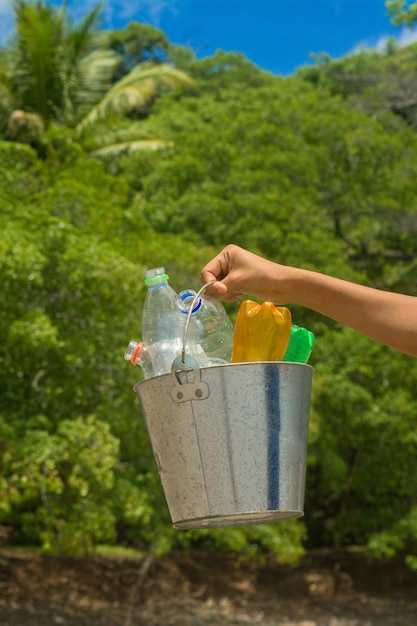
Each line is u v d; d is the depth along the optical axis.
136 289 11.59
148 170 20.02
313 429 14.66
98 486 11.95
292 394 1.53
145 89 22.39
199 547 18.42
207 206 16.17
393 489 16.88
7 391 12.00
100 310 11.83
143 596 15.62
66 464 11.96
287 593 17.09
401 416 15.45
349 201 17.23
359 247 18.05
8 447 11.03
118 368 11.88
